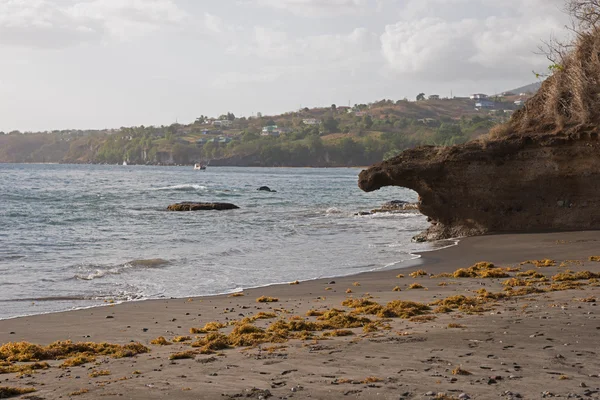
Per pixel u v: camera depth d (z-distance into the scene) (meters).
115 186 86.50
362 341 9.05
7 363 8.31
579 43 26.83
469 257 20.02
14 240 27.47
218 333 9.91
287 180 120.06
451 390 6.41
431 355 8.01
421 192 26.61
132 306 13.12
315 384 6.79
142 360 8.38
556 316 10.30
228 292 15.21
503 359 7.67
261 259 21.09
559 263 17.56
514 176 25.28
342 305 12.61
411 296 13.38
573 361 7.48
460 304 12.11
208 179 121.50
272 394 6.46
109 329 10.84
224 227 33.66
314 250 23.48
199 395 6.51
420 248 23.48
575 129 24.36
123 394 6.63
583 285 13.64
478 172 25.55
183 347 9.26
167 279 17.12
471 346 8.42
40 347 9.06
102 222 36.84
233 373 7.42
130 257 21.84
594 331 9.09
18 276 17.64
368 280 16.23
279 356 8.29
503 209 25.59
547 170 24.81
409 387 6.57
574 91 25.19
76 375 7.61
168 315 12.05
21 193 66.88
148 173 163.38
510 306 11.51
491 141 25.55
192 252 23.08
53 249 24.36
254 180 118.81
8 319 11.92
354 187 91.44
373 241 26.55
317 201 59.00
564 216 24.70
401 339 9.06
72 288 15.83
